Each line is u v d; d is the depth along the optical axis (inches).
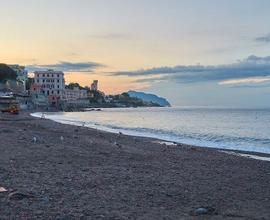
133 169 677.3
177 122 3496.6
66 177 551.2
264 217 412.2
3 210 364.5
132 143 1277.1
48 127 1878.7
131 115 5472.4
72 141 1147.3
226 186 575.5
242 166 837.8
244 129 2514.8
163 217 386.0
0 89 5949.8
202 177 642.2
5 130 1350.9
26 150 838.5
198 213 408.8
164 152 1026.1
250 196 516.1
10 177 521.0
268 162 927.7
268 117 4822.8
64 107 7795.3
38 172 576.4
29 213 360.8
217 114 6181.1
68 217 357.4
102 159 792.3
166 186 540.7
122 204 426.6
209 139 1745.8
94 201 429.1
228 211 429.7
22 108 5890.8
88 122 3280.0
